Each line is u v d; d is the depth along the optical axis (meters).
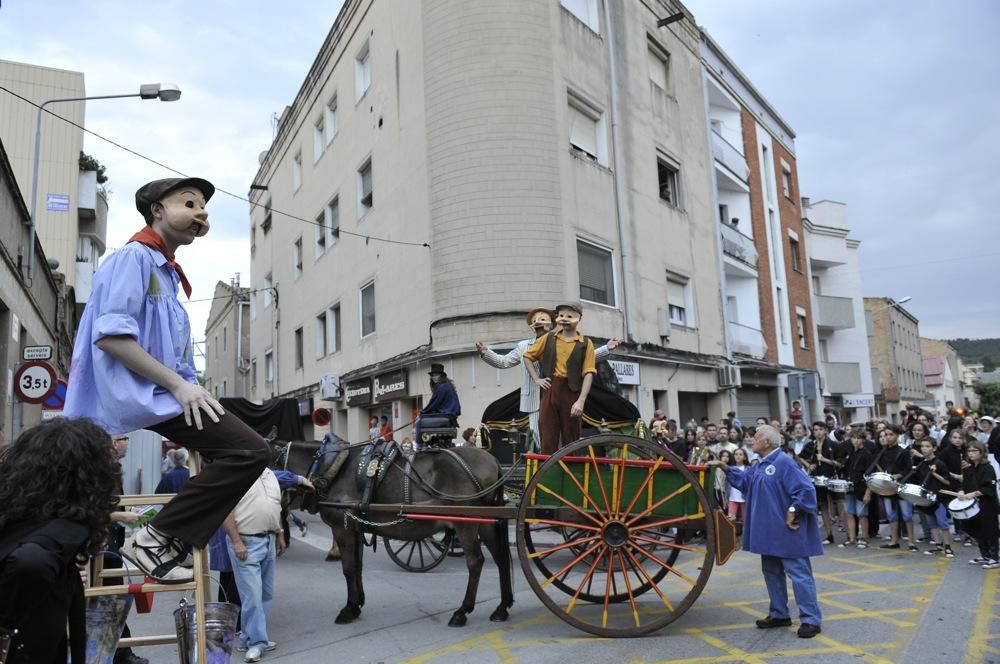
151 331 2.87
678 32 22.20
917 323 53.84
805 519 6.24
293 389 25.75
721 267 22.44
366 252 19.25
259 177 31.98
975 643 5.80
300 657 5.98
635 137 18.91
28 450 2.38
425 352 15.36
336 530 7.13
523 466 8.27
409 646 6.17
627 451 6.34
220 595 6.81
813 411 28.62
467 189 15.03
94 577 3.53
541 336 7.15
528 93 15.45
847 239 34.47
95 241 26.14
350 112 20.77
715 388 21.00
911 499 10.41
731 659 5.55
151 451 15.74
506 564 6.98
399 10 17.58
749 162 26.64
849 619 6.65
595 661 5.59
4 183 11.54
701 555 10.59
